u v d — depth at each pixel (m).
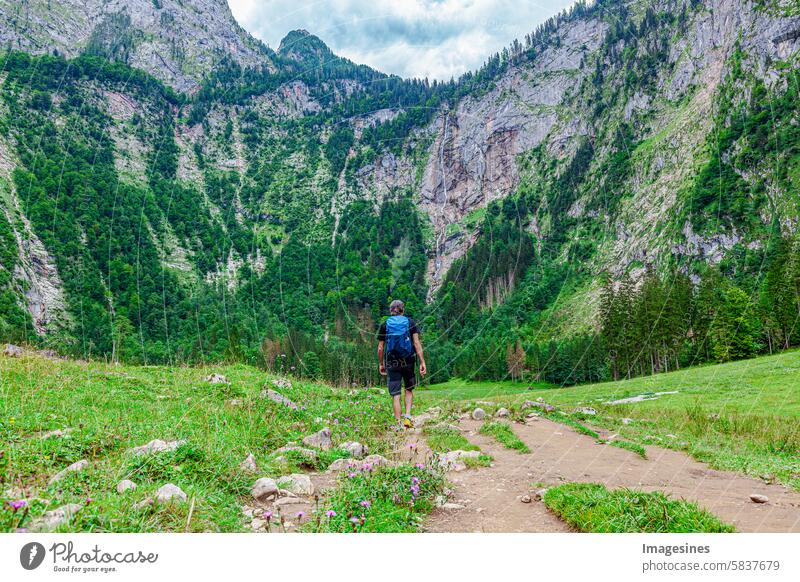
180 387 9.65
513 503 4.46
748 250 115.38
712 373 38.50
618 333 68.50
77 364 11.45
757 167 132.25
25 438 4.93
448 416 9.88
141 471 4.00
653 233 154.38
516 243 192.12
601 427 10.50
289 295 151.12
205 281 171.88
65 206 164.75
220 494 3.85
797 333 56.25
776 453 9.09
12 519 2.94
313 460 5.37
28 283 127.00
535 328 139.38
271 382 11.99
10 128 190.75
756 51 160.75
